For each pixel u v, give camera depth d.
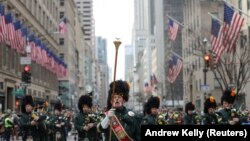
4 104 69.00
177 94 139.62
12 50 74.56
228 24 47.34
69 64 161.62
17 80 77.75
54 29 126.19
